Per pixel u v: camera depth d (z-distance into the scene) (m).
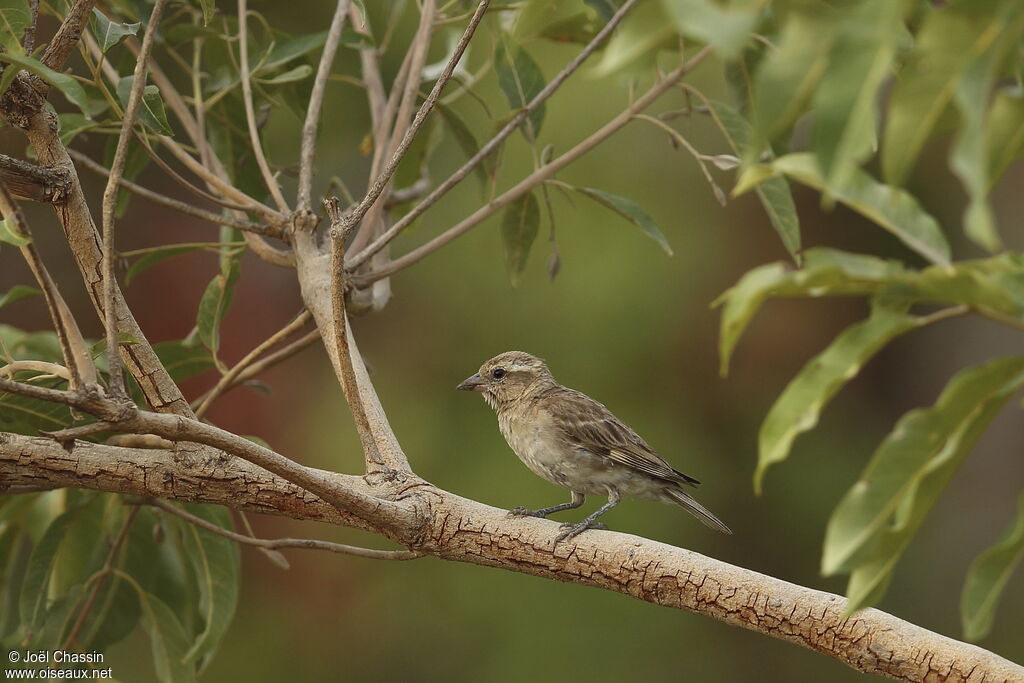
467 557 6.95
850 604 4.06
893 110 3.41
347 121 17.08
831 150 3.21
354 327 17.28
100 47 7.79
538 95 9.09
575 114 16.44
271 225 8.67
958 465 3.93
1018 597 19.53
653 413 16.84
